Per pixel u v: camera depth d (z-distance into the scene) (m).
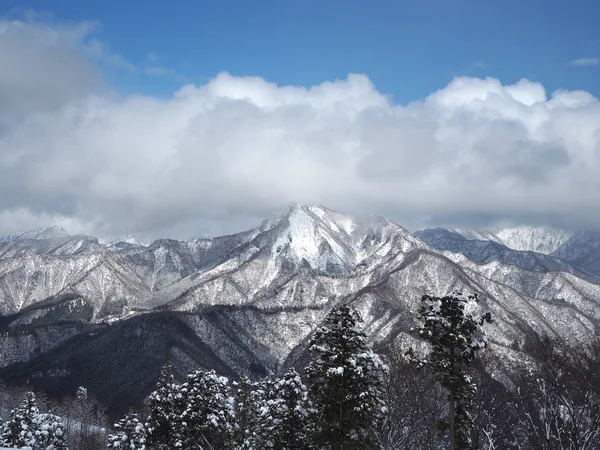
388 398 32.84
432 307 26.47
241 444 42.44
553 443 26.27
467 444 28.80
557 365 27.58
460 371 26.17
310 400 36.84
